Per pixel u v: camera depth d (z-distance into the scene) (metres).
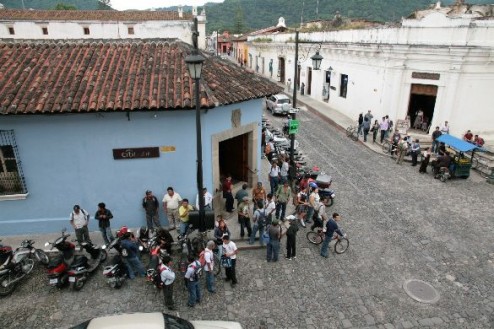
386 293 9.24
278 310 8.65
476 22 18.55
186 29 41.59
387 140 20.00
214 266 9.80
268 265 10.33
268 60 45.94
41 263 10.03
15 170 10.95
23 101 9.93
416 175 16.84
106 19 39.66
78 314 8.47
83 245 9.77
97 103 10.13
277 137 19.47
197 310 8.61
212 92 11.15
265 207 11.02
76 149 10.83
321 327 8.17
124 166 11.21
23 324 8.17
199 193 9.77
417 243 11.39
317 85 32.56
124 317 6.37
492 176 15.92
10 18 37.47
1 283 8.92
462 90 19.06
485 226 12.37
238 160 14.62
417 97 21.20
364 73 23.89
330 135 23.14
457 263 10.43
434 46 18.67
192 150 11.41
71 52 12.18
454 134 19.77
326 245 10.55
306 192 13.07
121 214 11.71
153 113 10.77
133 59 12.16
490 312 8.64
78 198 11.33
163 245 10.07
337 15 42.34
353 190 15.11
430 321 8.36
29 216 11.27
